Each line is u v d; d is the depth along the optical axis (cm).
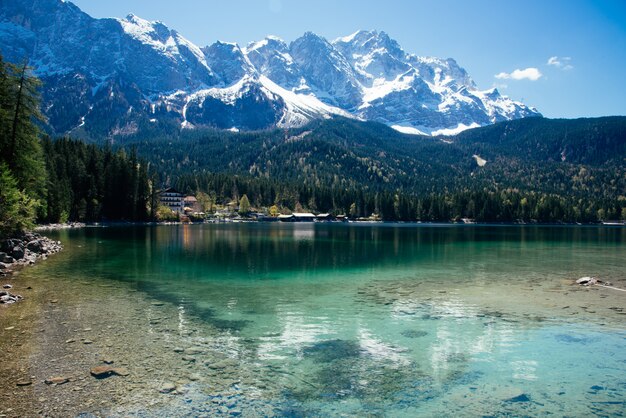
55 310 2288
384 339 1933
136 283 3200
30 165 5678
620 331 2089
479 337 1980
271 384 1417
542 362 1669
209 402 1273
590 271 4219
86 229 9988
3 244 4128
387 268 4347
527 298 2864
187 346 1766
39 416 1159
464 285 3362
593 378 1520
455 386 1438
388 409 1269
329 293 2984
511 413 1260
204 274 3741
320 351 1755
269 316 2308
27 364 1509
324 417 1209
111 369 1478
